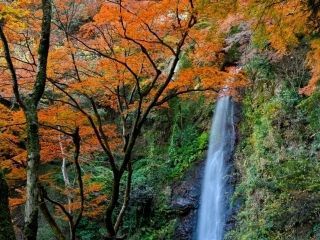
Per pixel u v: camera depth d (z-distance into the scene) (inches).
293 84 394.6
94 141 304.7
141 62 242.4
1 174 123.3
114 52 247.8
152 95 279.7
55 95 297.0
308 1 183.2
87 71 269.7
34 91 152.3
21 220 414.0
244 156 433.7
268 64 422.6
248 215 373.7
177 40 238.8
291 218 319.9
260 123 415.8
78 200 381.4
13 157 265.3
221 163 468.4
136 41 222.7
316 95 312.5
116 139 333.1
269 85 425.7
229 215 417.4
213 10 182.2
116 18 211.9
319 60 235.6
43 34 156.9
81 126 276.8
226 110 493.4
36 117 149.2
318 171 330.6
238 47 407.8
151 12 207.2
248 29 302.5
